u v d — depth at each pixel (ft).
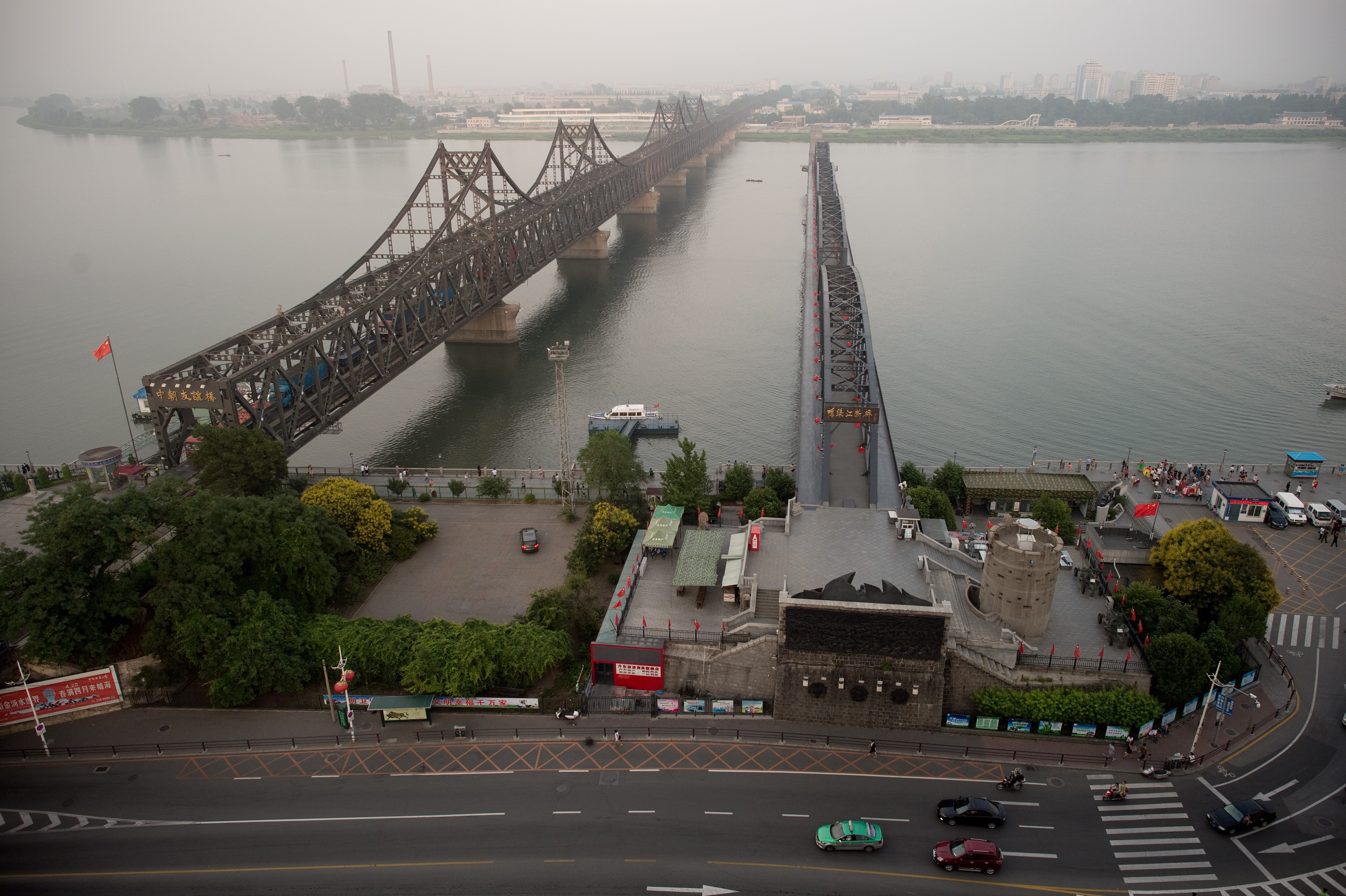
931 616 241.96
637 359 626.23
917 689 248.52
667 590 294.46
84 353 633.61
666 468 428.15
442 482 428.15
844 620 246.06
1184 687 248.73
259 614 268.00
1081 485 386.32
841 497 354.95
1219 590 286.05
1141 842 213.66
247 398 436.35
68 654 253.85
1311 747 244.63
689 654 263.29
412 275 548.31
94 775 237.86
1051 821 219.41
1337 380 562.25
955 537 326.24
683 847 212.84
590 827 219.00
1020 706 246.27
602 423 501.97
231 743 249.14
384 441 498.28
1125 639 264.52
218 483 337.93
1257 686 270.26
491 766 239.71
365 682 270.87
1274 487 406.62
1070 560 315.17
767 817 221.46
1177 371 577.02
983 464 455.22
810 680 252.42
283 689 264.31
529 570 341.21
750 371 597.93
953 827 217.97
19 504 357.82
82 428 510.99
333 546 310.45
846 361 502.79
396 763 241.55
